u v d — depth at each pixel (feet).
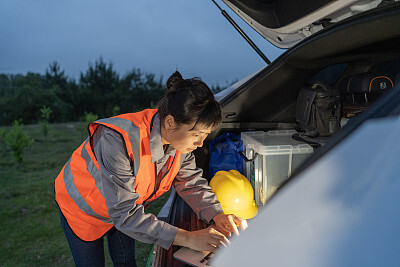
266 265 1.95
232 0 6.71
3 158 27.02
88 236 4.40
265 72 5.86
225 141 6.10
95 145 3.53
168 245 3.40
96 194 3.93
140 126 3.51
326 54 5.19
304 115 5.32
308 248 1.84
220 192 4.49
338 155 1.88
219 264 2.17
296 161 4.41
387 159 1.76
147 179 3.73
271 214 2.03
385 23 3.94
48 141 32.86
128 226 3.42
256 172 4.63
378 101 1.92
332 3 5.11
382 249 1.64
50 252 12.32
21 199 17.87
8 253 12.32
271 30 6.95
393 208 1.68
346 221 1.77
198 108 3.07
